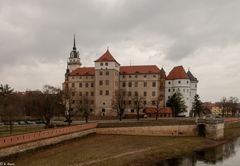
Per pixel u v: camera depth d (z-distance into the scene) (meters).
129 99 156.25
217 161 73.56
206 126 108.44
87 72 161.25
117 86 156.00
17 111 117.88
